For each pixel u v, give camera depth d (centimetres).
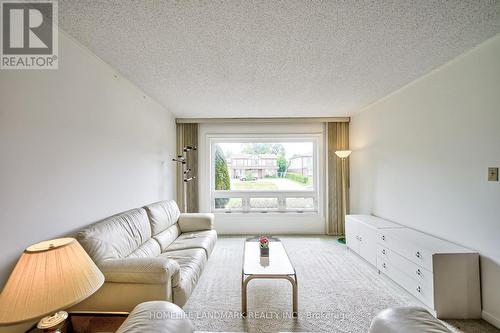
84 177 191
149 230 251
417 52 204
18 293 102
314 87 287
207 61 216
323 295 229
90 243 168
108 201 225
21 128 138
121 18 154
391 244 251
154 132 337
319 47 193
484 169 193
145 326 96
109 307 167
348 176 443
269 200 465
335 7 145
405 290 234
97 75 208
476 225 200
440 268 195
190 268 214
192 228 336
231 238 419
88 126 196
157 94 311
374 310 206
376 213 357
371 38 180
